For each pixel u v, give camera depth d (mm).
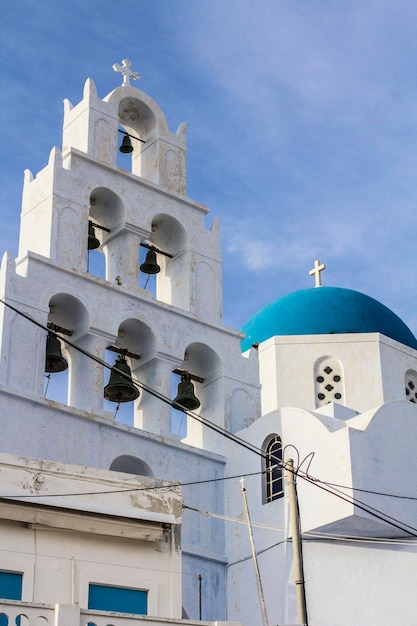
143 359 37281
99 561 26500
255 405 38406
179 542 27594
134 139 41281
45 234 36531
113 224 38562
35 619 22031
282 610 33594
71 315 36281
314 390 42906
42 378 34125
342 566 33781
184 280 39062
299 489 34438
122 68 40969
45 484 27234
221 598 34969
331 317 44438
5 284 34562
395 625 32812
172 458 35812
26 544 26031
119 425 34969
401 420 34969
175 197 39781
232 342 38938
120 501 27828
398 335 44781
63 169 37500
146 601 26625
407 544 33594
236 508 36000
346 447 33656
